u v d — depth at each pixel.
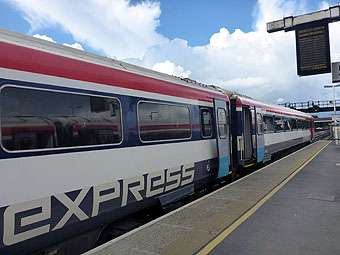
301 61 23.59
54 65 3.29
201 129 6.37
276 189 6.50
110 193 3.79
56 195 3.07
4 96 2.74
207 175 6.54
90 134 3.58
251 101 10.41
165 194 5.11
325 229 4.04
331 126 28.42
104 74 3.95
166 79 5.45
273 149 12.62
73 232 3.35
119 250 3.32
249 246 3.49
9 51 2.89
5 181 2.63
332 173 8.58
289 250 3.38
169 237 3.73
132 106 4.34
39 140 2.98
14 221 2.67
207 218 4.51
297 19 23.92
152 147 4.68
